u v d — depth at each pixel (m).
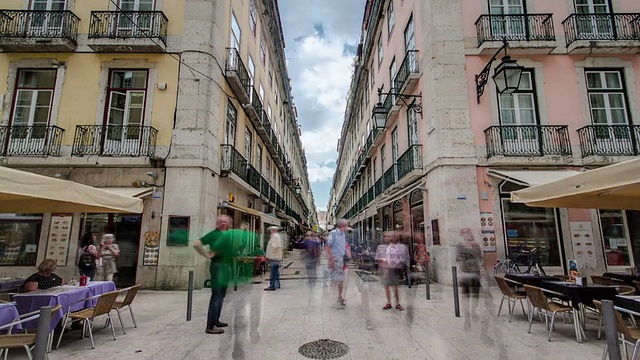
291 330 4.54
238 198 12.01
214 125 9.41
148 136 8.67
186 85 9.07
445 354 3.62
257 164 15.36
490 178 8.74
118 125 8.83
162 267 8.09
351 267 13.91
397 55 13.43
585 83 9.32
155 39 8.89
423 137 10.31
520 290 5.57
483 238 8.39
